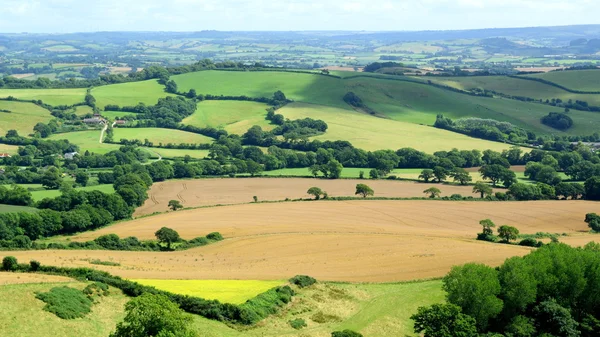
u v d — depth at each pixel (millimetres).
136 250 119000
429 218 156000
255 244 123938
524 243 127562
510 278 86625
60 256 105750
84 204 149250
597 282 89188
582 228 149125
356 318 84812
